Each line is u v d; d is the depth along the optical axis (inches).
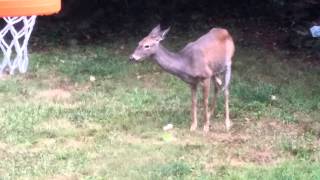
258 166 331.9
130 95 462.9
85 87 489.1
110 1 717.9
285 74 525.7
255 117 413.1
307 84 495.2
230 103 439.8
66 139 376.5
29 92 472.4
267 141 371.2
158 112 423.5
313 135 381.1
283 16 694.5
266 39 646.5
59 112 422.0
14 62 401.7
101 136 380.2
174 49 608.7
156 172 322.3
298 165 329.7
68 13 705.0
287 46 617.6
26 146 364.2
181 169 323.9
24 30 390.3
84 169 329.1
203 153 351.9
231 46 395.5
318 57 581.6
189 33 671.8
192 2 733.9
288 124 400.8
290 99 450.0
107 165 335.0
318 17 665.6
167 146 362.3
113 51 607.2
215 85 403.2
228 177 312.7
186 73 378.0
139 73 527.8
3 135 379.2
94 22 697.6
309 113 422.0
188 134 384.2
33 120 405.7
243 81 498.9
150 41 371.9
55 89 482.9
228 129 391.9
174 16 717.9
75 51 605.3
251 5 727.1
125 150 356.2
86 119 409.7
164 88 485.4
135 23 700.7
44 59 565.6
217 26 695.1
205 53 379.2
